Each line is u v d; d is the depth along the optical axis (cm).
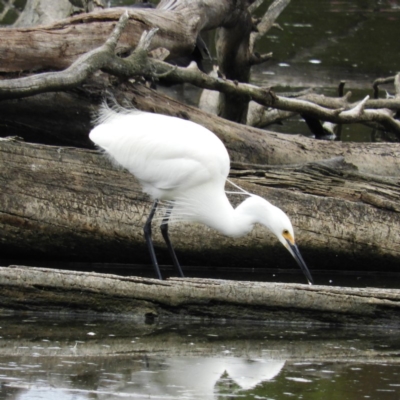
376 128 1781
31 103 1232
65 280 909
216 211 1086
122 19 1184
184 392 671
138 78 1305
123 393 662
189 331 888
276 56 2684
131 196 1152
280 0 1830
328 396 670
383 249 1211
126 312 927
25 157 1108
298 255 1028
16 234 1118
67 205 1125
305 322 930
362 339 876
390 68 2591
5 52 1172
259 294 916
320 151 1407
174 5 1450
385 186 1231
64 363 744
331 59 2673
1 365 728
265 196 1188
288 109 1473
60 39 1214
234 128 1357
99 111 1219
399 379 723
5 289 911
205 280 926
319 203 1191
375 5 3516
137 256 1192
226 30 1595
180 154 1068
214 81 1348
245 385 695
